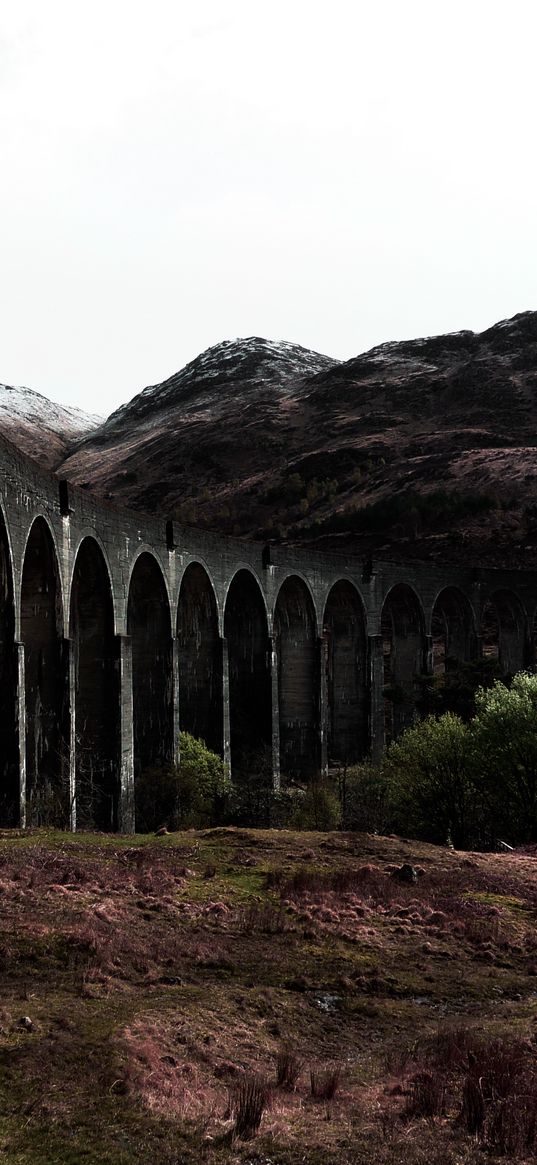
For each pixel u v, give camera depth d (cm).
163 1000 1465
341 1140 995
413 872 2612
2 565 2817
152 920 1911
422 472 13538
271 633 5375
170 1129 997
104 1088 1077
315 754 5806
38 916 1753
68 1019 1284
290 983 1688
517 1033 1449
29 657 3256
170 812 3966
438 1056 1306
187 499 17438
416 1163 928
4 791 2803
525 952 2041
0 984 1412
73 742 3309
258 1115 1034
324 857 2798
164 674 4291
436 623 9981
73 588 3756
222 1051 1301
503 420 16900
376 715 6450
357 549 11494
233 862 2611
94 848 2609
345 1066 1324
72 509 3369
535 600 8125
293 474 15700
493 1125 1015
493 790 3859
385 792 4372
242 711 5350
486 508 11375
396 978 1789
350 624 6456
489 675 6450
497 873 2786
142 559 4234
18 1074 1085
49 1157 909
